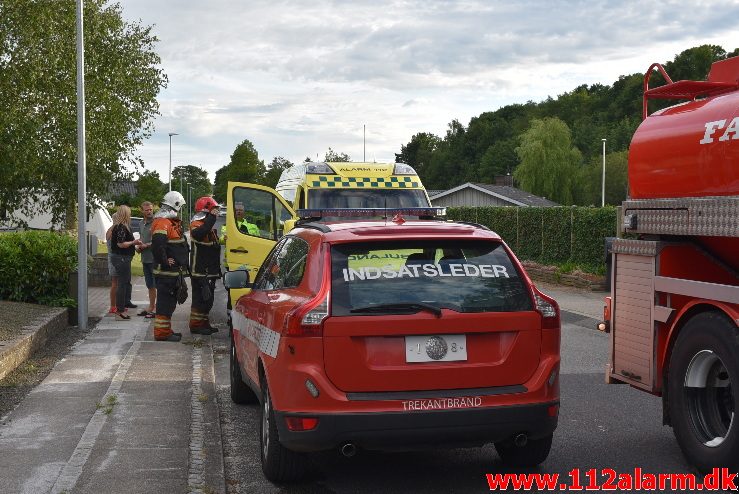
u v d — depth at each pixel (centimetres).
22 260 1315
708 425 550
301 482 569
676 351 564
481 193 6222
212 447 617
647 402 798
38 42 2339
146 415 702
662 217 593
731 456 516
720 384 546
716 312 534
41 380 871
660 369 592
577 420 729
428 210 1022
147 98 3050
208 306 1219
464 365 508
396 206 1410
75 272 1321
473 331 509
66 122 2495
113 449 596
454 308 511
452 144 14300
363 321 500
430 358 506
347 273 518
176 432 646
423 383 503
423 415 496
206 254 1212
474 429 504
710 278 602
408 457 626
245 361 694
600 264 2108
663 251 593
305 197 1397
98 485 516
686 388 555
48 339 1132
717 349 523
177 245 1148
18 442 618
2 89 2258
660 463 600
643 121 639
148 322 1352
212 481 542
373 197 1412
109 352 1042
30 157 2325
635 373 617
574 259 2248
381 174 1448
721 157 538
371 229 549
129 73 3027
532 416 511
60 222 2747
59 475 536
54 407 735
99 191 2755
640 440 662
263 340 582
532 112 14850
